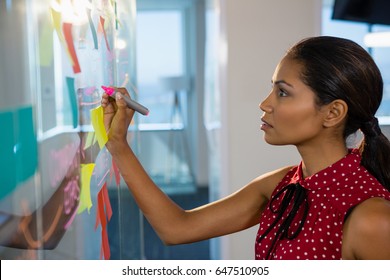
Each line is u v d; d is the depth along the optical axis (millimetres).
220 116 2662
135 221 1753
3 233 525
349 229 789
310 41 834
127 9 1440
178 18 6383
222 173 2674
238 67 2604
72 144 718
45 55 602
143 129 6387
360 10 2943
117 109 925
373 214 765
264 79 2615
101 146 877
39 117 581
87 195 801
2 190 516
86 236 822
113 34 1068
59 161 663
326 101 806
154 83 6438
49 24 614
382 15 2936
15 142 532
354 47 824
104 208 959
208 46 3752
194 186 6020
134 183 970
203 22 5934
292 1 2582
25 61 550
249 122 2637
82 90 764
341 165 825
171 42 6402
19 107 541
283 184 951
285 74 825
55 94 642
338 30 4480
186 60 6352
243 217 1034
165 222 991
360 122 846
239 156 2650
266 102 852
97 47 875
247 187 1049
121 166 962
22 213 554
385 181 887
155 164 6398
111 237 1182
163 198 987
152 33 6395
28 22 554
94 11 849
